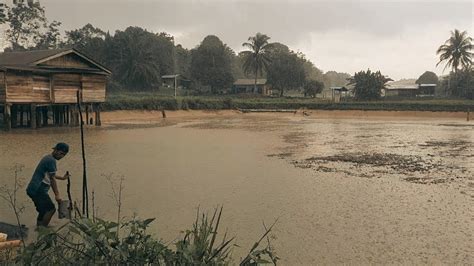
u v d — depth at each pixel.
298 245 7.70
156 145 24.11
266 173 15.55
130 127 38.09
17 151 20.23
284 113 68.12
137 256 3.45
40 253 3.58
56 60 34.25
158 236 8.00
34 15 86.69
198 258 3.65
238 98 83.62
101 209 9.98
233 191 12.33
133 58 80.38
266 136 31.30
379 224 9.09
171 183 13.38
